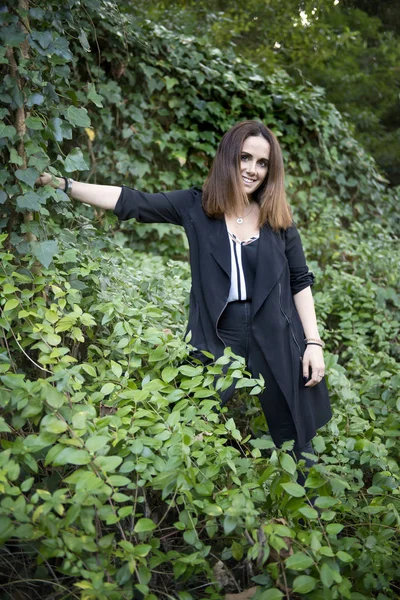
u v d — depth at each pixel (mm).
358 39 9562
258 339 2340
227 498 1797
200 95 5477
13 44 2145
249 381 2062
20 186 2256
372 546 1899
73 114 2377
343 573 1865
